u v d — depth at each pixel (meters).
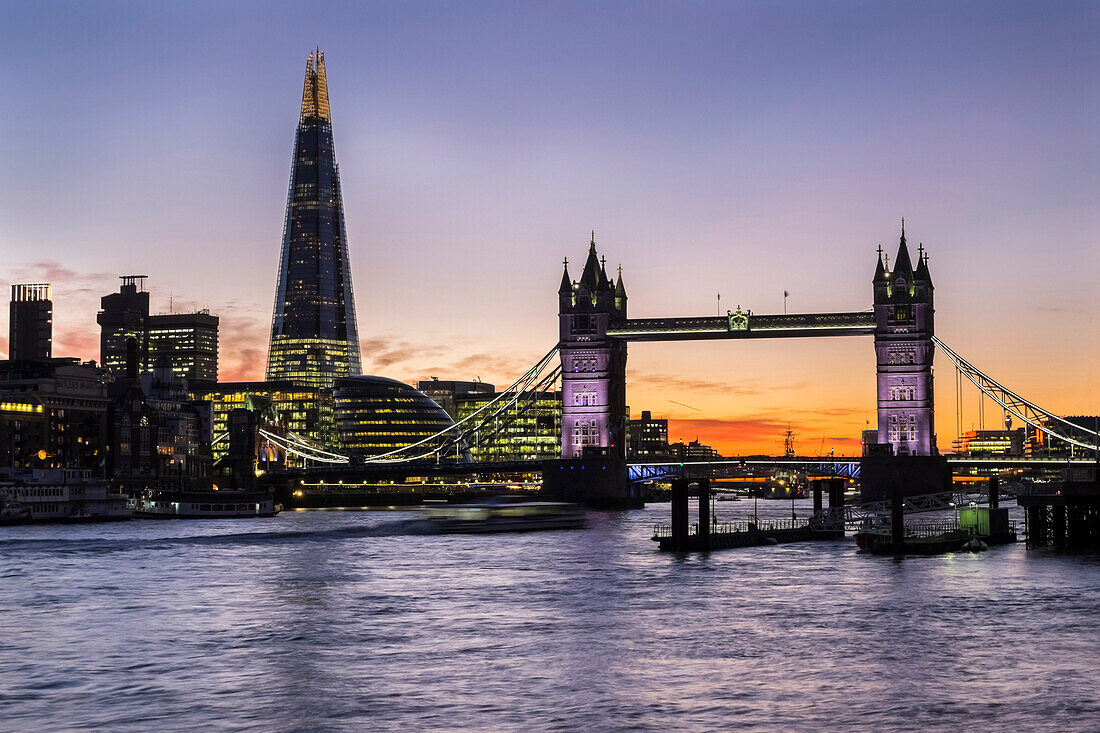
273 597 144.75
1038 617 125.19
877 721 87.31
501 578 162.50
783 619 125.69
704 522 199.00
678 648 111.56
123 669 104.62
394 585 155.75
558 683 98.56
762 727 86.12
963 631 118.19
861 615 127.38
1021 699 92.56
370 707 91.81
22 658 109.00
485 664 105.69
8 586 153.75
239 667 105.19
